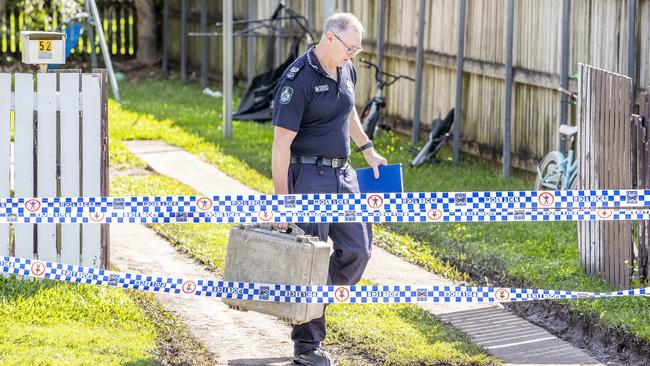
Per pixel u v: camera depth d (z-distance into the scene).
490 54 19.98
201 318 11.34
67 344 9.95
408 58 22.77
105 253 12.00
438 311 11.84
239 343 10.63
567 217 10.01
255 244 9.36
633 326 10.73
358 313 11.41
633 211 10.01
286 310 9.23
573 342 11.08
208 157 21.19
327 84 9.49
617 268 12.15
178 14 35.44
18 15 36.50
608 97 12.30
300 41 28.03
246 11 31.00
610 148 12.26
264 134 24.00
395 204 9.66
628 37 15.88
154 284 9.91
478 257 13.75
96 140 11.77
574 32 17.56
